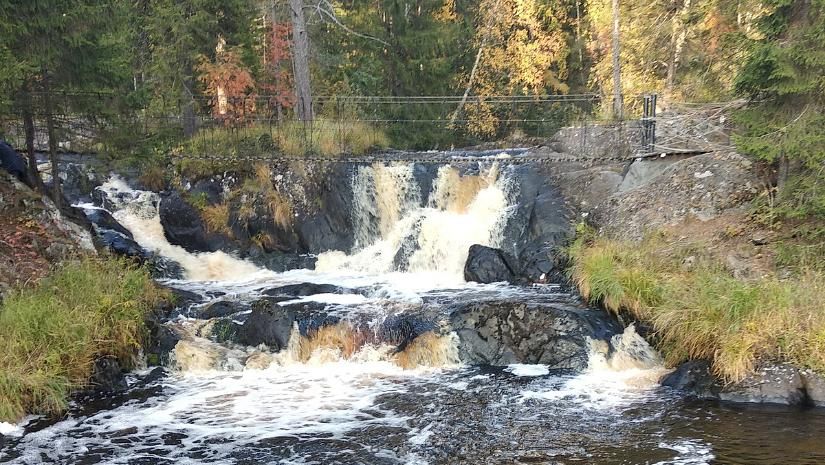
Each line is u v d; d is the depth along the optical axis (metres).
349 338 11.77
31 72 12.56
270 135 19.22
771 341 9.80
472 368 11.33
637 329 11.35
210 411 9.48
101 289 11.77
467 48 31.03
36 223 13.20
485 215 17.11
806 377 9.26
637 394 9.91
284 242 17.50
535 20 30.30
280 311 12.11
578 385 10.35
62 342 10.07
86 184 19.08
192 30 21.41
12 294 10.90
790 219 12.50
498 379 10.70
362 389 10.34
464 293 13.80
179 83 21.42
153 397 10.02
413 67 27.09
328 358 11.61
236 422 9.08
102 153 14.98
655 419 8.92
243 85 21.91
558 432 8.59
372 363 11.55
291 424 8.99
